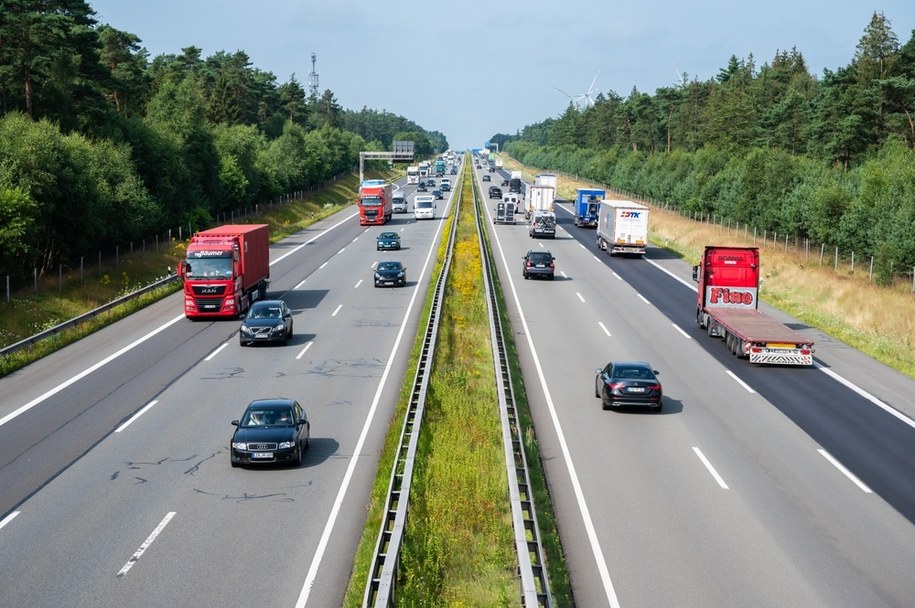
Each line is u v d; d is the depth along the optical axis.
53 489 20.62
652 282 58.66
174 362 34.66
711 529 18.70
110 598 14.95
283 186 119.75
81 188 52.22
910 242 50.16
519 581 15.70
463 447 23.09
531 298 51.22
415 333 40.44
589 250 76.00
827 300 50.22
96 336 40.44
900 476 22.48
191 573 16.00
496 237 85.31
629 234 69.81
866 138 92.88
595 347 38.38
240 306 44.81
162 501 19.81
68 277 51.50
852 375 34.12
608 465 22.95
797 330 43.66
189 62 159.12
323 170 144.12
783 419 27.73
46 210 49.69
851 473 22.64
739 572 16.58
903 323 43.44
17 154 49.94
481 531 18.08
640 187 126.50
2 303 42.84
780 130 113.69
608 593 15.66
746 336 35.47
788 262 62.41
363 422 26.31
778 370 34.81
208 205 82.50
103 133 68.81
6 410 27.86
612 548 17.67
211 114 127.81
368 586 14.28
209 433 25.17
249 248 46.84
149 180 71.56
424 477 20.36
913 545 18.03
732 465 23.09
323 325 42.69
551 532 18.20
